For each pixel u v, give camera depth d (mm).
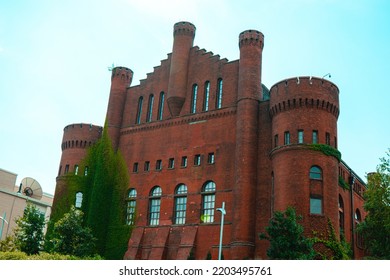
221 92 53594
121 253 53281
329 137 44656
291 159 43312
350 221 54094
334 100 45938
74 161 61344
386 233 42000
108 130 59938
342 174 53812
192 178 51719
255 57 51375
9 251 39531
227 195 48406
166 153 55094
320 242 40469
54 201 60469
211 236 47781
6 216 72062
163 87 58875
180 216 51406
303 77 45688
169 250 50125
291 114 45094
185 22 58906
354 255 52875
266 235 42156
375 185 43281
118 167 58219
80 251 43344
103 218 55656
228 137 50688
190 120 54562
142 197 55000
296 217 38375
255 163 47750
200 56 57000
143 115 59312
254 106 49625
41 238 43406
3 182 76125
